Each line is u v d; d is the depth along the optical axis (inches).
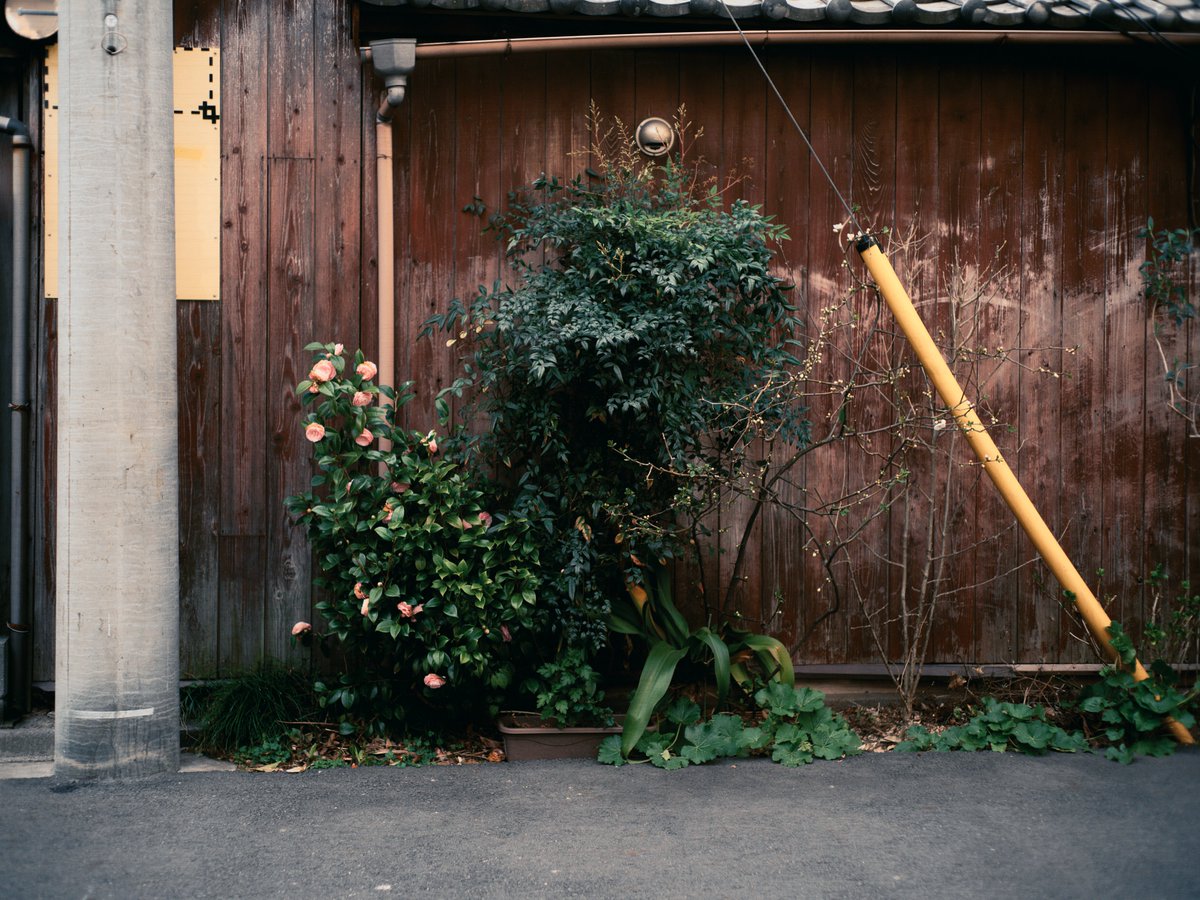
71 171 170.7
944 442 213.8
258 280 201.8
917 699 210.1
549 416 191.5
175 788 167.6
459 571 182.4
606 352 181.3
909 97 212.8
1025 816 155.0
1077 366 214.8
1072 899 129.3
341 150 203.0
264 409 202.2
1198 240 215.0
